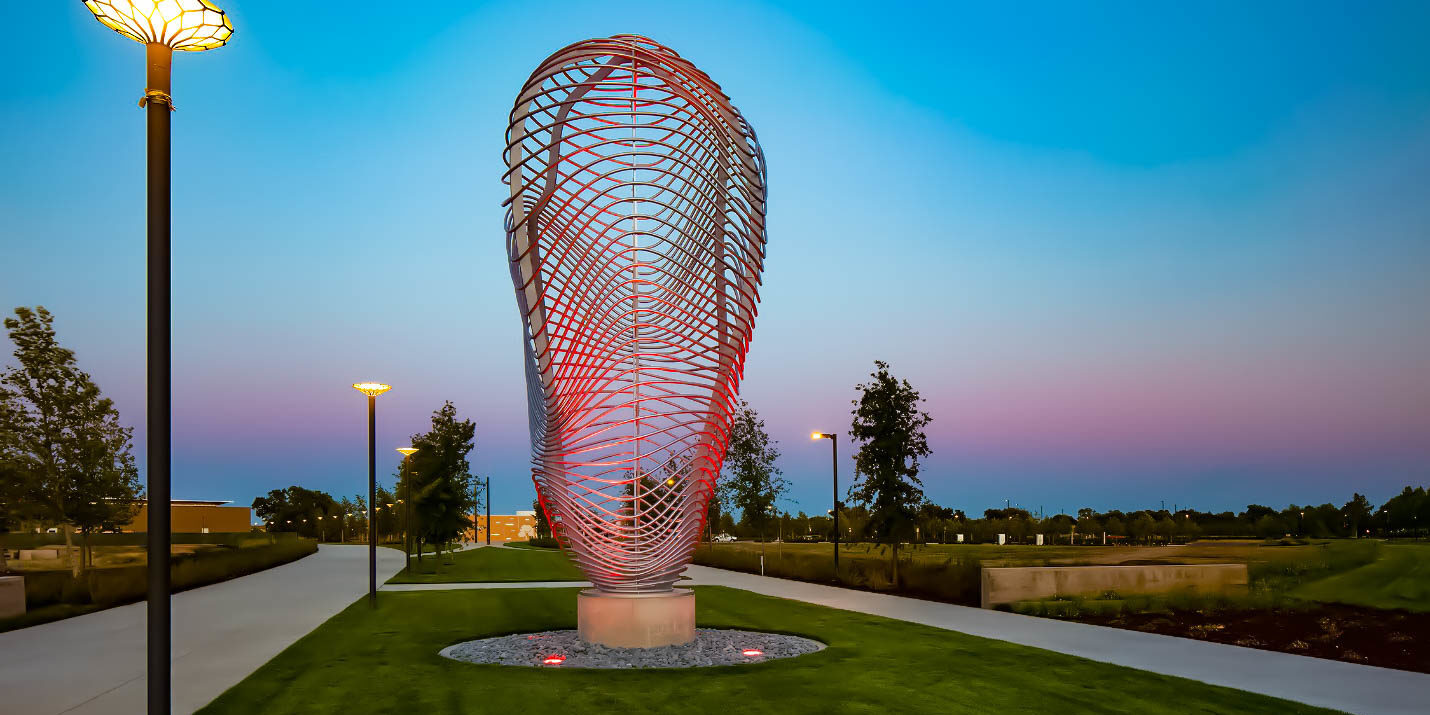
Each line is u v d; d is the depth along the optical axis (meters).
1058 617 16.25
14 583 17.25
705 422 12.74
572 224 12.54
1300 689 9.31
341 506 100.50
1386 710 8.33
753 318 12.41
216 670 11.03
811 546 47.88
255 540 59.34
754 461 35.50
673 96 12.42
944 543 51.41
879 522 23.08
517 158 11.81
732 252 12.41
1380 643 11.91
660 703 8.98
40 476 26.22
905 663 11.10
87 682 10.54
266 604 20.25
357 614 17.66
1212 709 8.44
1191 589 17.47
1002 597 17.86
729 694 9.38
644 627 12.47
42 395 26.45
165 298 5.25
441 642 13.40
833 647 12.48
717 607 18.45
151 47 5.43
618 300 12.83
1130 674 10.23
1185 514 55.44
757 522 35.72
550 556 48.28
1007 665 10.91
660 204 12.23
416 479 37.09
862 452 23.42
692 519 12.86
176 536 67.00
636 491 12.79
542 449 12.89
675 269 13.18
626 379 12.77
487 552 55.50
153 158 5.34
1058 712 8.42
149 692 5.08
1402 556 17.53
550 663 11.38
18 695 9.76
